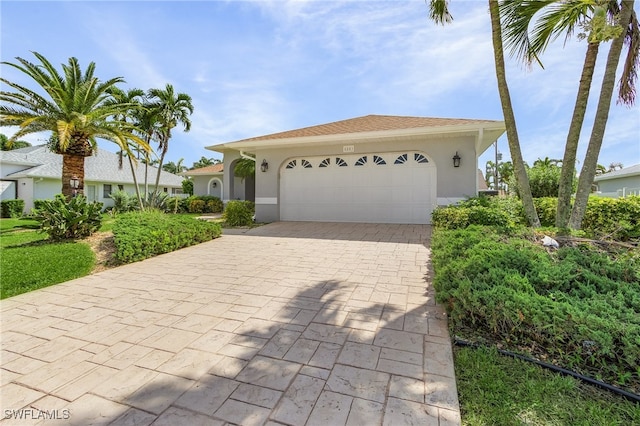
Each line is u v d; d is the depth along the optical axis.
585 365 2.30
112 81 10.81
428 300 3.75
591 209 6.74
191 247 7.32
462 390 2.09
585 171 5.24
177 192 27.92
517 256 3.46
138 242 6.05
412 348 2.63
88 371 2.38
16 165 19.08
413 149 9.98
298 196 11.63
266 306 3.66
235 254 6.53
